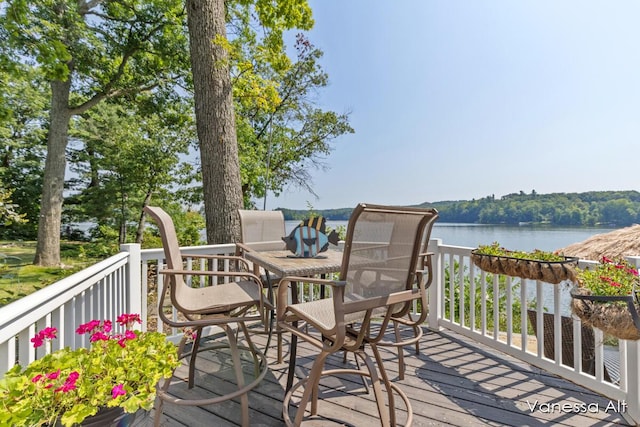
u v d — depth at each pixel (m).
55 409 0.88
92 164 11.41
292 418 1.85
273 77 8.95
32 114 11.47
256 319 1.83
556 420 1.85
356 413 1.91
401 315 1.69
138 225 11.33
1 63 6.05
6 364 0.99
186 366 2.52
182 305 1.77
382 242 1.40
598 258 3.31
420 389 2.21
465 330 3.07
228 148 4.15
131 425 1.05
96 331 1.29
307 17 5.53
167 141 10.99
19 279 6.80
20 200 11.85
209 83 4.09
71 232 12.25
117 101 10.40
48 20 7.12
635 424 1.80
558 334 2.32
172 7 8.52
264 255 2.50
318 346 1.47
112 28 8.95
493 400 2.06
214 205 4.08
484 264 2.56
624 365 1.95
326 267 1.96
